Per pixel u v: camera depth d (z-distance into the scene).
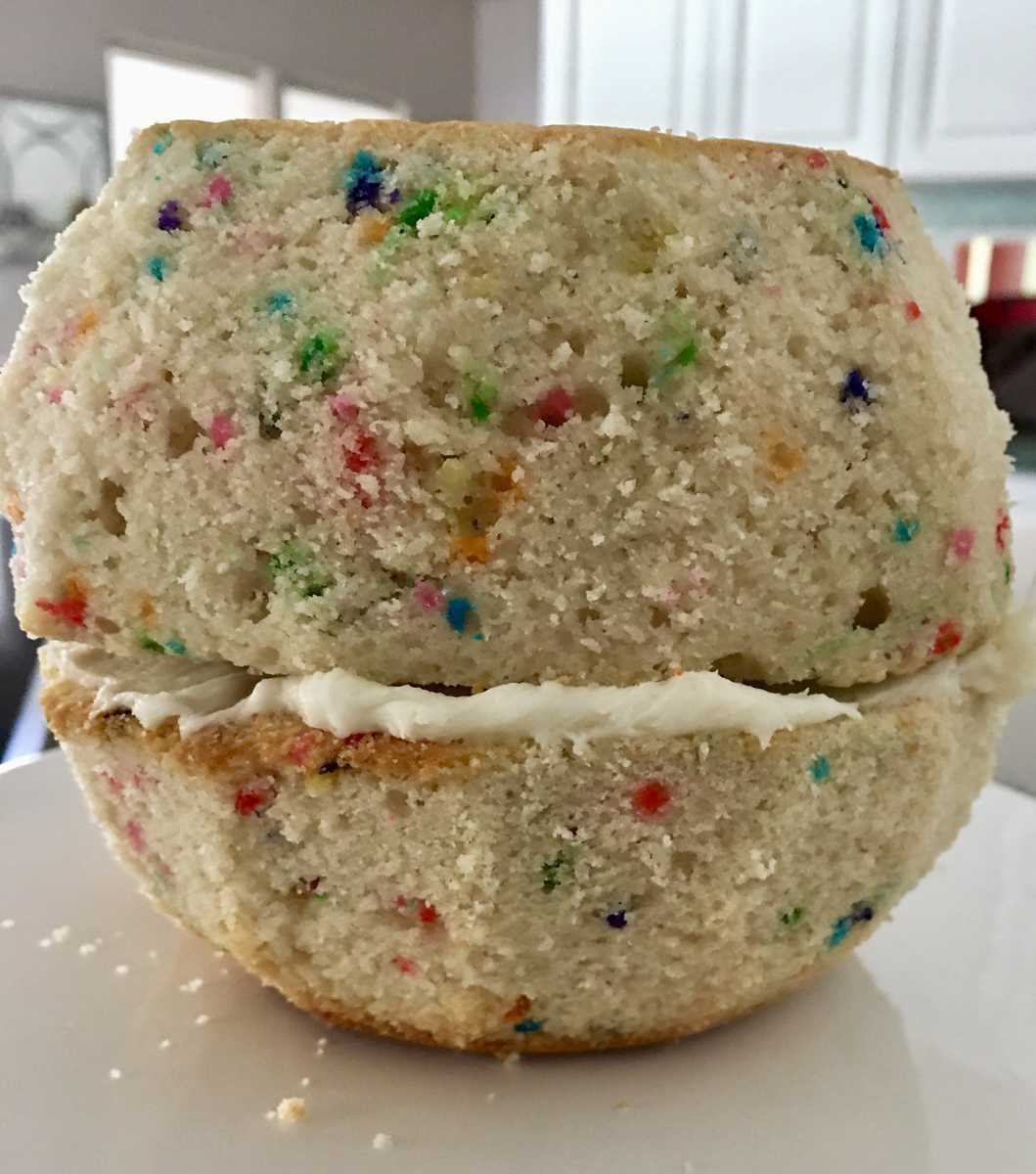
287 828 0.16
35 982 0.18
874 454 0.15
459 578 0.14
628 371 0.14
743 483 0.14
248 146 0.15
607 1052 0.17
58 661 0.18
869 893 0.17
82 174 0.76
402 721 0.15
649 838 0.15
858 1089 0.16
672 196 0.14
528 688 0.15
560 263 0.14
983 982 0.19
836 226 0.15
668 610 0.15
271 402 0.14
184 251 0.15
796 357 0.15
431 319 0.14
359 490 0.14
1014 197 0.64
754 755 0.15
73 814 0.24
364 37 0.94
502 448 0.14
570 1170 0.14
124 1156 0.14
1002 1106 0.16
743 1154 0.15
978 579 0.16
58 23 0.74
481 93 1.05
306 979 0.17
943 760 0.16
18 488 0.16
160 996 0.18
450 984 0.16
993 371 0.48
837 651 0.16
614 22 0.65
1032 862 0.23
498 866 0.15
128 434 0.15
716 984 0.16
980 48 0.58
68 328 0.15
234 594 0.15
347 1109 0.15
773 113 0.63
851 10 0.60
